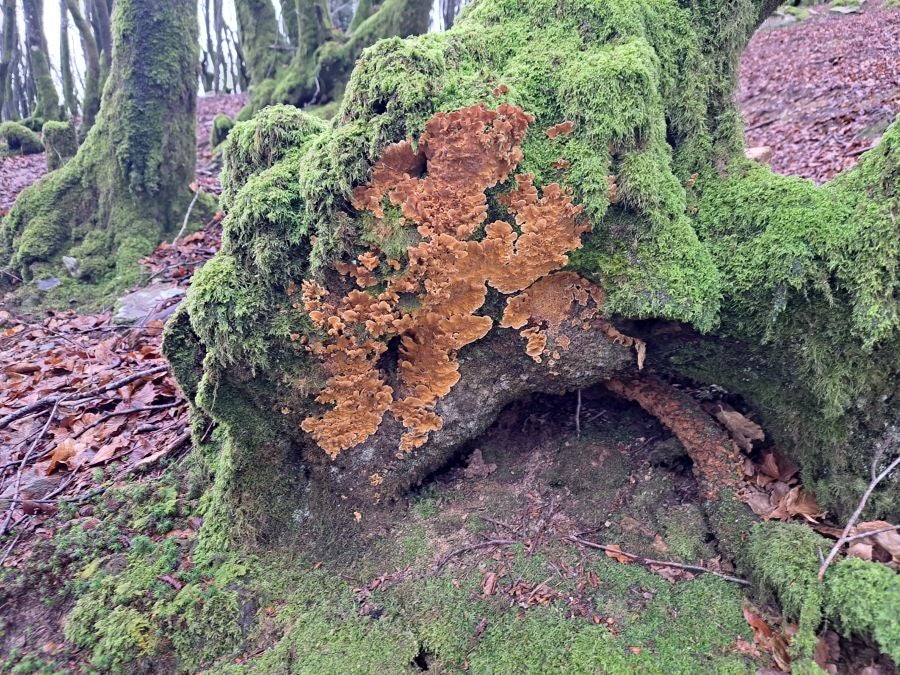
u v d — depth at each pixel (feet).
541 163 7.30
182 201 22.70
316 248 7.44
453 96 7.18
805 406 7.65
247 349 7.61
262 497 8.57
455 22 8.87
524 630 7.16
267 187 7.58
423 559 8.18
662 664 6.57
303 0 35.04
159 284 19.66
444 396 8.46
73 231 21.76
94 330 16.89
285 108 8.25
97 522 9.09
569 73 7.35
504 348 8.23
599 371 8.54
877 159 6.86
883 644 5.70
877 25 37.19
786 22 48.57
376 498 8.95
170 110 21.77
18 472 10.36
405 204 7.29
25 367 14.78
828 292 6.80
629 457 9.15
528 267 7.51
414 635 7.33
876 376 6.90
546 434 9.71
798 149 23.72
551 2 7.80
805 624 6.31
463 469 9.48
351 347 7.90
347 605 7.77
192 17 22.04
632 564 7.85
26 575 8.19
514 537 8.36
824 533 7.28
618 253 7.48
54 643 7.46
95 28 52.90
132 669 7.17
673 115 8.27
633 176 7.20
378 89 7.14
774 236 7.12
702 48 8.23
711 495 8.20
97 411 12.41
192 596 7.73
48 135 27.22
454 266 7.46
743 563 7.41
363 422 8.41
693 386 9.32
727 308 7.48
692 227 7.68
